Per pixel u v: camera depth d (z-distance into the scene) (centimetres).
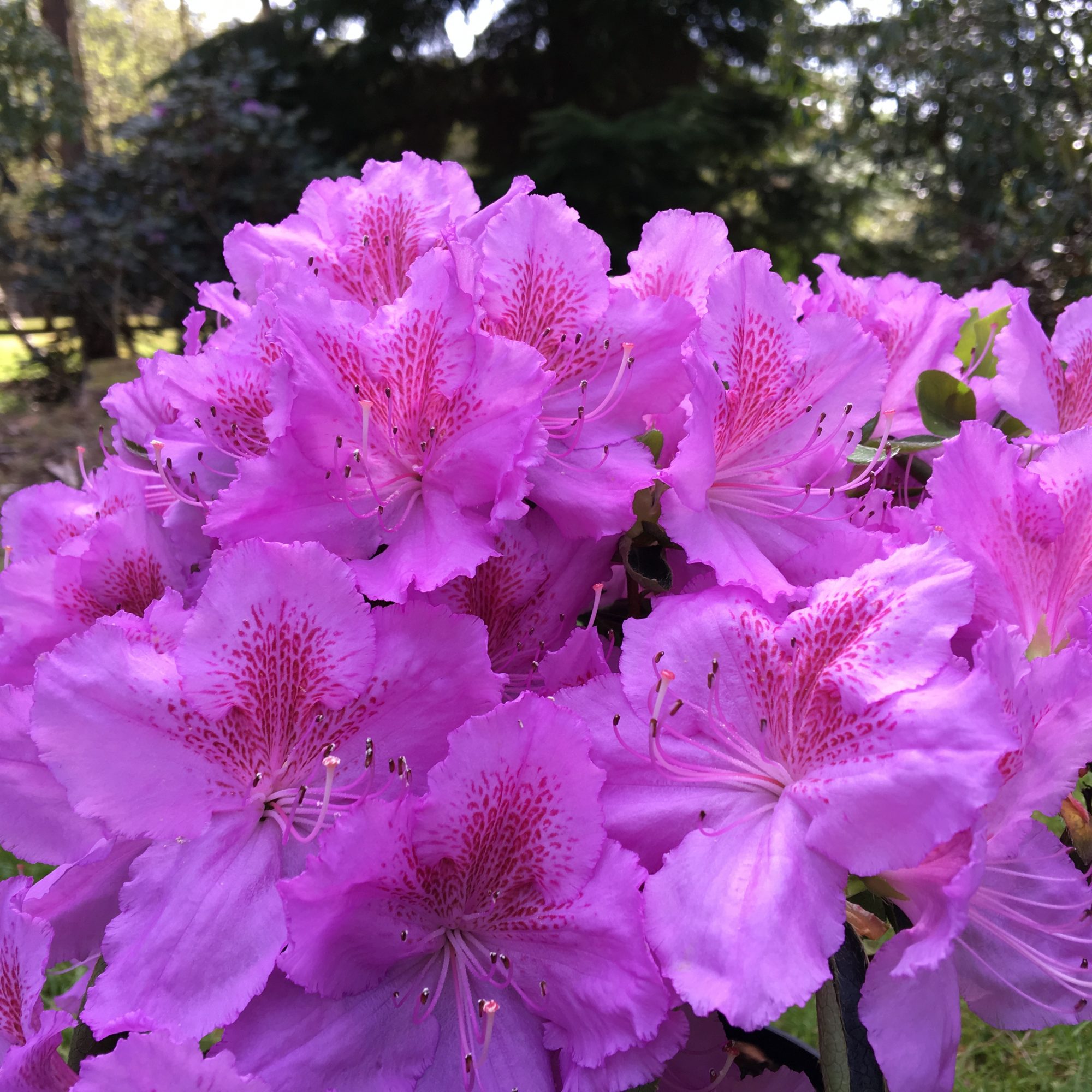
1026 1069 54
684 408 27
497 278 26
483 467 24
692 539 25
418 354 25
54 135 246
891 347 33
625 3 207
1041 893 24
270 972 21
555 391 27
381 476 25
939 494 25
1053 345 31
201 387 27
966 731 20
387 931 22
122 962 21
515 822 22
